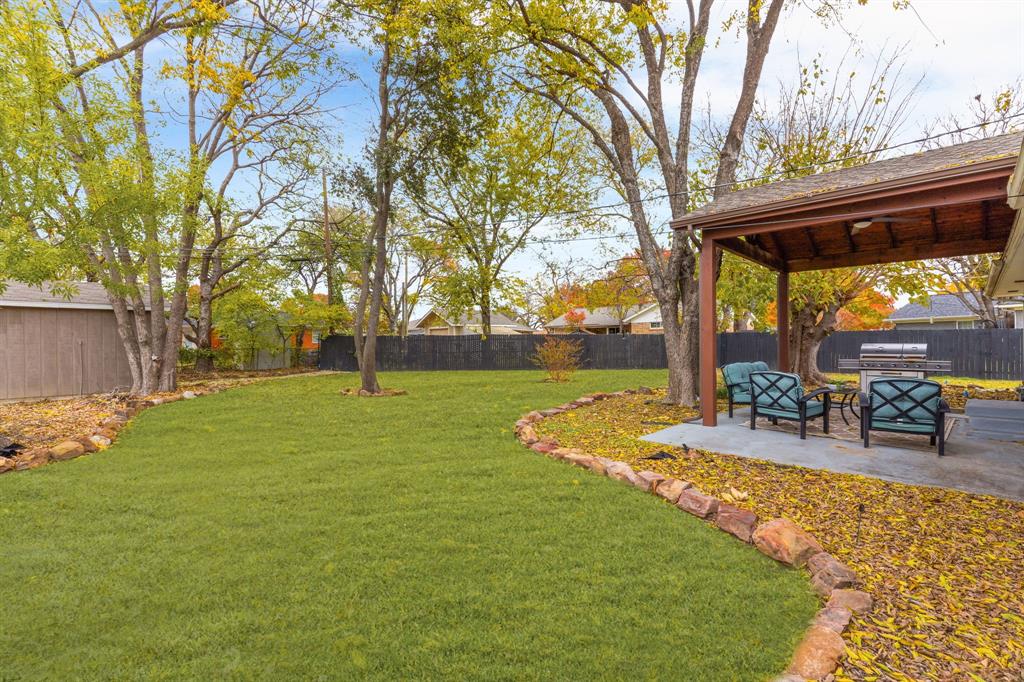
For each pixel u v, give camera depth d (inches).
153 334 466.0
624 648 92.8
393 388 511.8
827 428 268.1
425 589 114.0
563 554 131.2
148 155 370.9
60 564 128.0
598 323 1467.8
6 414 350.9
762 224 273.1
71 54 377.1
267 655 91.6
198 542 141.1
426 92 449.1
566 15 391.2
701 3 368.5
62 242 315.0
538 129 588.1
